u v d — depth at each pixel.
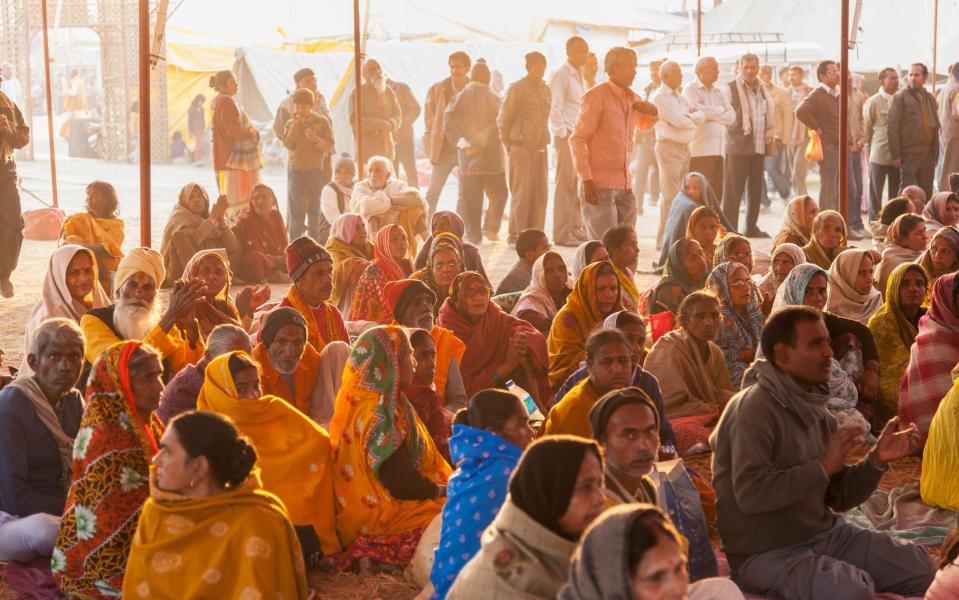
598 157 12.66
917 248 9.20
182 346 6.48
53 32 30.50
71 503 4.84
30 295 11.84
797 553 4.69
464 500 4.27
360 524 5.25
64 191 22.06
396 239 8.87
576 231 15.44
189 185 12.41
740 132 15.46
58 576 4.88
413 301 6.67
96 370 4.82
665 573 2.74
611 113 12.59
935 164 16.41
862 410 7.22
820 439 4.71
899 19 25.19
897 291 7.33
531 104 14.99
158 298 6.88
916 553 4.78
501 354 7.30
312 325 6.98
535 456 3.40
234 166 15.21
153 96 29.23
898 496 5.97
